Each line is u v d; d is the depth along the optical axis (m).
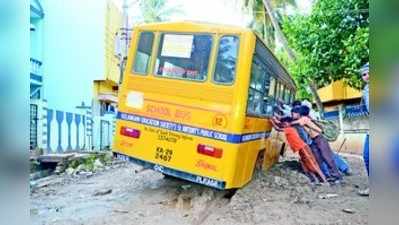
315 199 9.30
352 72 15.28
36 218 7.54
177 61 8.48
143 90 8.67
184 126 8.22
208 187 9.26
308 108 11.96
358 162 17.30
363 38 14.02
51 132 13.52
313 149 11.68
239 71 7.99
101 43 19.05
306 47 16.86
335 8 15.44
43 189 10.49
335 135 13.42
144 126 8.57
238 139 7.89
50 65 18.94
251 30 8.15
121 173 13.30
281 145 14.41
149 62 8.71
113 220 7.46
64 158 12.95
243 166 8.55
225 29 8.22
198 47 8.38
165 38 8.66
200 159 8.03
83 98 18.97
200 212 8.11
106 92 20.67
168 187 10.20
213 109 8.05
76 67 19.03
